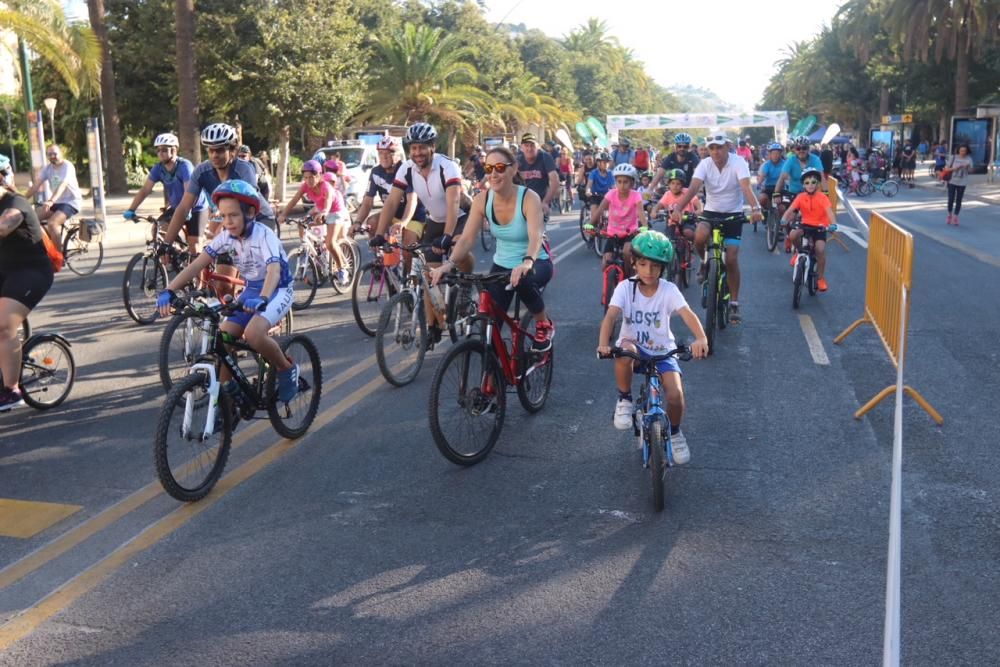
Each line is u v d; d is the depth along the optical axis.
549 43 80.12
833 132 34.34
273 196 34.41
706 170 9.54
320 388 6.70
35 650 3.82
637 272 5.52
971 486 5.54
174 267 10.52
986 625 3.99
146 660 3.75
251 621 4.04
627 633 3.94
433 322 8.05
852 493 5.46
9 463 6.02
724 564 4.57
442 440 5.73
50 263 6.94
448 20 61.44
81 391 7.73
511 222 6.27
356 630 3.96
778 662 3.72
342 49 32.16
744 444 6.31
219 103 33.66
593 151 34.28
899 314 7.76
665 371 5.41
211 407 5.34
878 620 4.03
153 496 5.44
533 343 6.76
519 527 5.00
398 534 4.91
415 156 8.17
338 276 12.52
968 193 33.47
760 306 11.27
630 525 5.03
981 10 40.31
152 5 33.06
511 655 3.78
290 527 5.00
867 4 53.12
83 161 39.53
